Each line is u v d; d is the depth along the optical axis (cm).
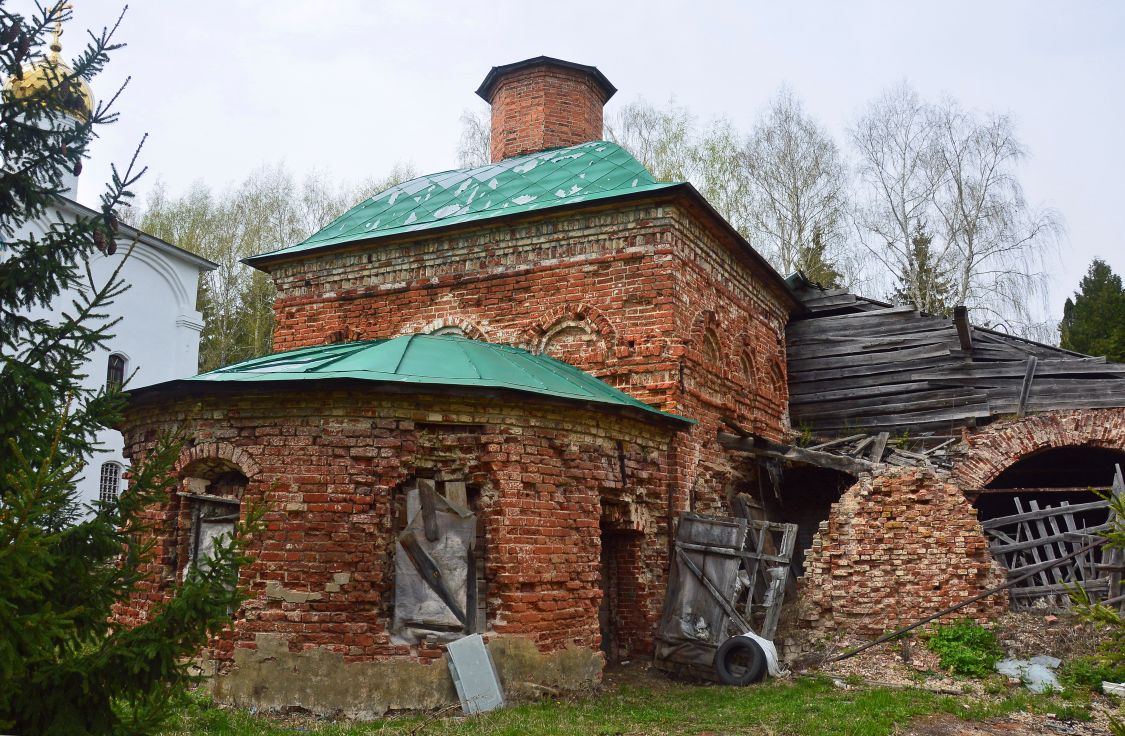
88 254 612
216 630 523
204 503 978
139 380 2438
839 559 1266
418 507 930
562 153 1571
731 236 1396
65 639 481
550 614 960
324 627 875
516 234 1367
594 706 913
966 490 1411
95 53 615
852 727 809
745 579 1145
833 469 1517
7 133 587
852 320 1756
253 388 915
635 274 1279
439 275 1420
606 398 1073
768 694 975
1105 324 3288
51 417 544
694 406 1298
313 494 904
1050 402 1527
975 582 1207
